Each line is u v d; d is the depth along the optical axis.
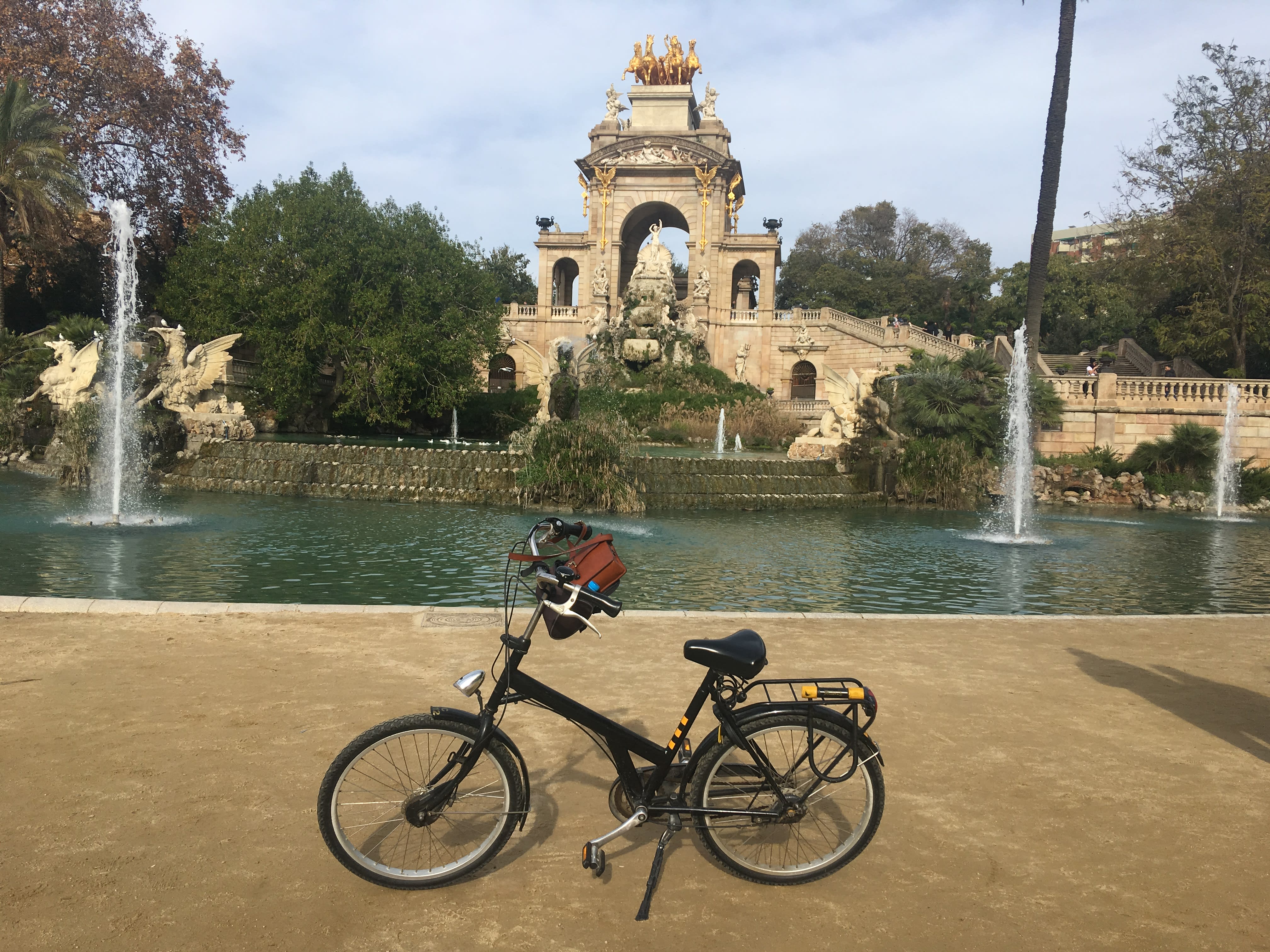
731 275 68.19
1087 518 26.33
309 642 7.72
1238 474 31.23
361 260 38.19
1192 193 40.81
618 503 23.48
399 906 3.61
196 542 16.50
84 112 44.22
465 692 3.85
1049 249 34.25
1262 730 6.06
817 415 54.50
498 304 44.56
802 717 3.91
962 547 19.38
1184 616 9.84
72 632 7.81
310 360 37.72
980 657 7.90
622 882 3.85
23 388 33.62
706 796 3.89
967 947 3.40
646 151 68.19
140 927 3.39
